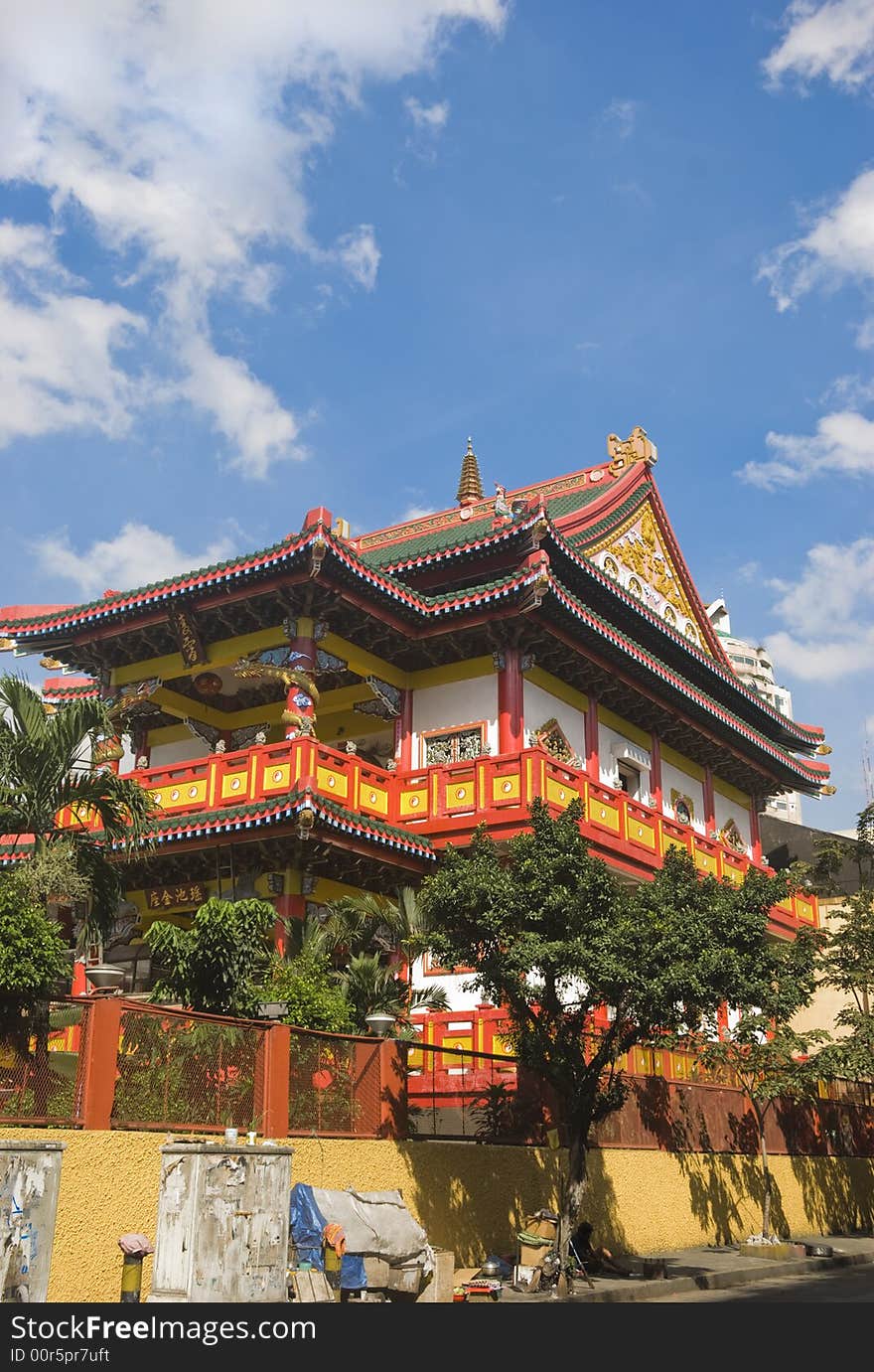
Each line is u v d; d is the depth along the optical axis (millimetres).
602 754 35875
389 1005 23281
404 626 31656
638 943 19328
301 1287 14273
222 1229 13031
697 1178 28047
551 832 20047
